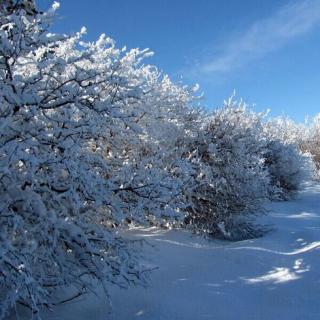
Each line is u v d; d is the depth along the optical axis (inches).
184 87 347.9
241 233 323.3
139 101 239.9
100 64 214.4
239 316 166.2
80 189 164.9
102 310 174.6
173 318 165.5
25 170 167.2
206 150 332.8
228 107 379.2
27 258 141.0
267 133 602.5
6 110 159.0
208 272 218.7
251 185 331.9
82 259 167.3
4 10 173.6
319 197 588.4
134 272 171.0
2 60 155.7
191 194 298.7
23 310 171.6
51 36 155.2
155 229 315.9
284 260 230.1
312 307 168.6
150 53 226.1
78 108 169.8
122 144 230.5
